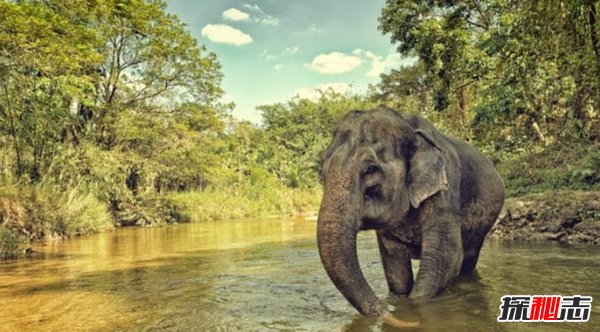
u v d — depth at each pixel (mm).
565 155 14023
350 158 4344
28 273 7758
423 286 4871
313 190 42312
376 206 4508
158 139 25875
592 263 7023
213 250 10688
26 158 17938
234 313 4641
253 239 13539
